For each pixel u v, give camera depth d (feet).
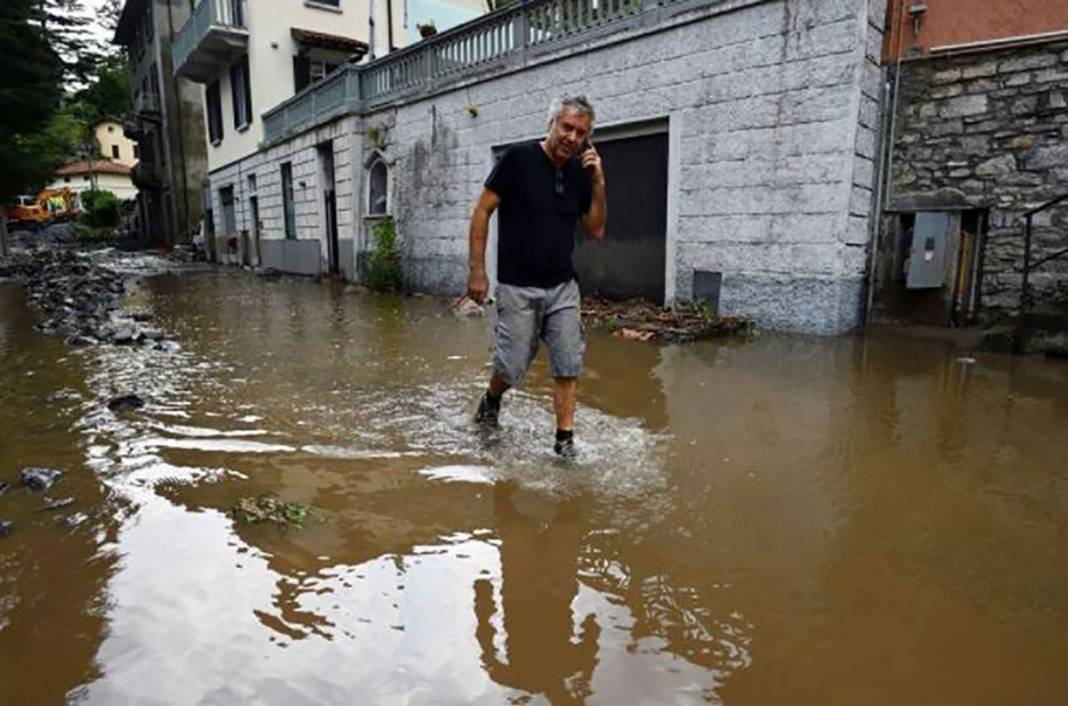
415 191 37.40
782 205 20.99
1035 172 18.95
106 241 126.21
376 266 39.29
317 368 17.06
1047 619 6.07
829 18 19.38
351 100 41.52
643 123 25.11
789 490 9.02
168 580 6.72
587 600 6.38
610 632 5.88
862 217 20.75
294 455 10.39
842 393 14.03
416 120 36.63
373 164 41.22
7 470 9.77
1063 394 13.70
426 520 8.10
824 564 7.06
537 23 28.96
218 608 6.23
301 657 5.51
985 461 10.03
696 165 23.24
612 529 7.88
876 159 20.95
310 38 57.98
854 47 19.02
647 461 10.15
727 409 13.00
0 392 14.51
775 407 13.07
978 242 20.30
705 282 23.45
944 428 11.62
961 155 19.93
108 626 5.95
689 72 23.04
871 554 7.27
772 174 21.13
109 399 13.80
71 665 5.44
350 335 22.53
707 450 10.64
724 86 22.06
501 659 5.49
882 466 9.87
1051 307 18.70
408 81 37.45
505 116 30.86
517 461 10.12
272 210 57.57
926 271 20.34
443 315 27.78
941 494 8.85
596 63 26.37
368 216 41.91
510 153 10.19
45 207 200.64
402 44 61.16
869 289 21.71
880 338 19.94
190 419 12.39
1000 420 12.03
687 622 6.03
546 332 10.63
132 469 9.78
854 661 5.49
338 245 46.62
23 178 71.72
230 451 10.57
